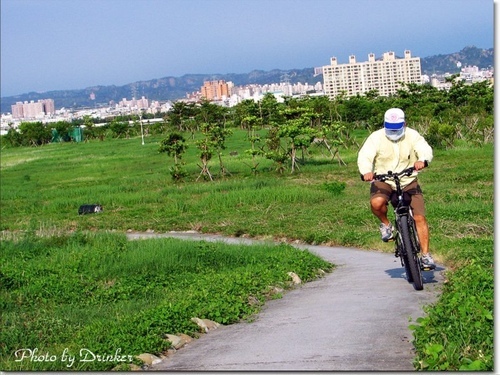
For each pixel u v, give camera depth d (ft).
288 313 29.66
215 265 46.24
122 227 77.97
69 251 55.21
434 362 18.95
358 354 21.68
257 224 68.39
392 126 30.19
